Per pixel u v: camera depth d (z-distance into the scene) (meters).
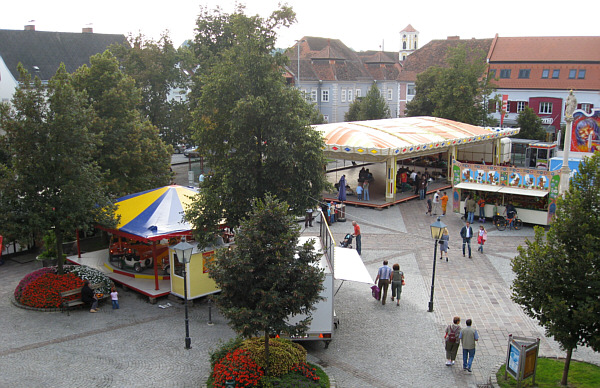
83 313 19.31
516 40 72.06
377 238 29.53
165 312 19.48
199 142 20.64
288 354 14.08
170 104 44.66
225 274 12.95
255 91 19.62
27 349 16.27
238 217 20.09
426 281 22.89
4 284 22.45
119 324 18.34
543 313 13.59
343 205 33.47
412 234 30.34
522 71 69.00
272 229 13.31
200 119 20.56
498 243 28.70
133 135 27.95
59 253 20.69
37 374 14.72
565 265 13.29
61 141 20.09
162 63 43.47
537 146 52.88
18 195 20.09
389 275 20.08
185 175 50.22
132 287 21.23
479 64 55.31
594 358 16.02
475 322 18.72
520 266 14.23
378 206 36.56
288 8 19.73
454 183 34.31
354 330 17.98
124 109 28.33
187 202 23.14
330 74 82.75
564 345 13.16
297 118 19.39
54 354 15.97
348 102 85.00
